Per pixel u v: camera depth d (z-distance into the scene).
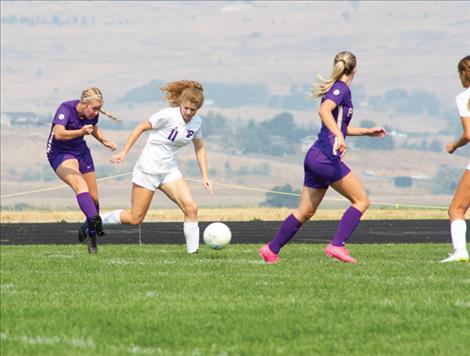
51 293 22.33
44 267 28.02
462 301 21.38
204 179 32.75
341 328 18.78
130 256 32.12
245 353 17.08
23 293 22.33
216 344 17.66
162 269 27.31
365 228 57.03
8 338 17.78
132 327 18.69
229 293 22.48
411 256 32.62
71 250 36.41
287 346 17.56
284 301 21.17
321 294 22.33
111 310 20.09
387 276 25.78
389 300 21.41
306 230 55.16
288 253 33.56
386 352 17.27
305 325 18.95
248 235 51.69
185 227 33.09
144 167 32.38
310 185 29.17
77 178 32.53
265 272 26.62
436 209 92.81
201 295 22.11
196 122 32.25
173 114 31.86
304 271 26.89
